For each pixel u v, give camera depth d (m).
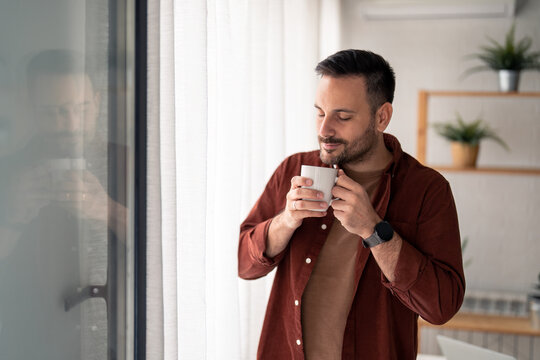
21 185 0.84
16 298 0.84
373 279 1.32
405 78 3.36
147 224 1.04
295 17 2.32
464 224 3.34
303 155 1.51
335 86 1.28
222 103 1.43
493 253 3.31
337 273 1.36
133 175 1.06
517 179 3.27
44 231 0.89
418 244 1.31
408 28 3.33
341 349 1.32
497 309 3.08
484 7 2.99
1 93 0.79
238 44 1.60
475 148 3.07
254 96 1.76
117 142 1.04
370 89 1.30
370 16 3.23
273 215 1.51
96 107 0.99
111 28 1.02
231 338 1.45
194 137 1.15
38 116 0.86
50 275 0.91
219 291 1.44
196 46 1.14
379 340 1.30
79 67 0.95
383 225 1.20
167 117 1.06
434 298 1.21
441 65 3.32
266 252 1.38
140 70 1.04
